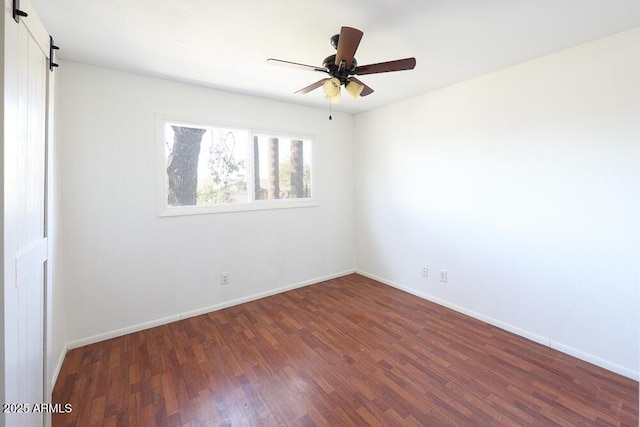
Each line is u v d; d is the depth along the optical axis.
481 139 2.77
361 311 3.09
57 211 2.15
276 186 3.61
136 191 2.64
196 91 2.93
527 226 2.49
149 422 1.63
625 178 1.98
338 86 1.96
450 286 3.14
